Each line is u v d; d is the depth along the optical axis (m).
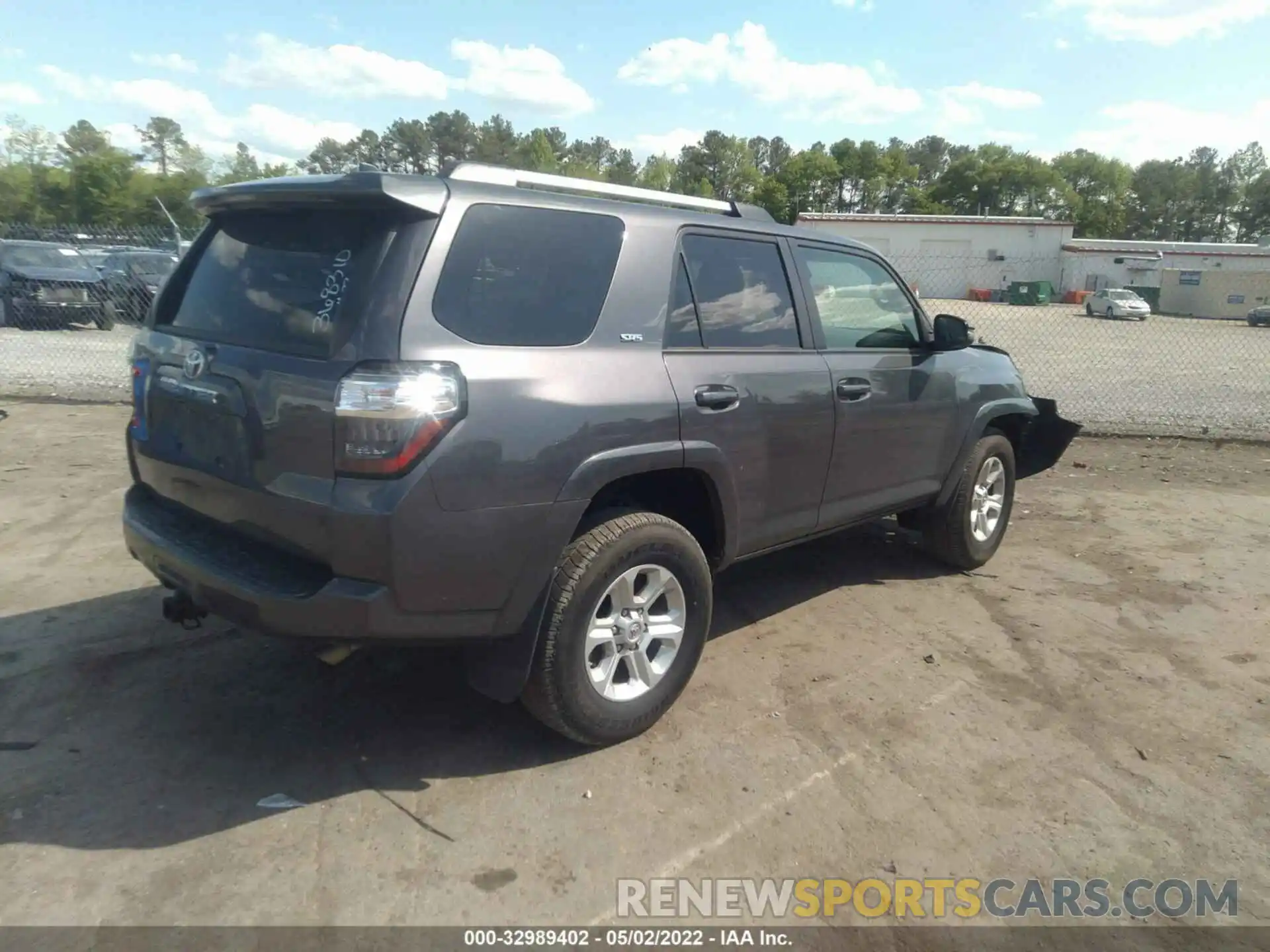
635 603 3.36
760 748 3.44
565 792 3.12
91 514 5.99
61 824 2.86
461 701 3.72
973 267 13.98
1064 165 104.06
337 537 2.69
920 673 4.11
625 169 102.38
